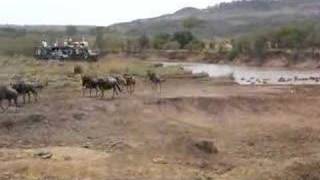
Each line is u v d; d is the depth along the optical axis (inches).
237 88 1833.2
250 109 1462.8
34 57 3046.3
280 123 1343.5
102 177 842.2
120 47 4628.4
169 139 1079.6
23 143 1025.5
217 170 952.9
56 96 1416.1
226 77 2337.6
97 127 1130.7
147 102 1381.6
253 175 898.7
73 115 1178.6
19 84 1290.6
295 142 1193.4
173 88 1766.7
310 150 1123.9
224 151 1082.1
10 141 1028.5
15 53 3531.0
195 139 1079.6
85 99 1366.9
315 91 1766.7
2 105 1266.0
